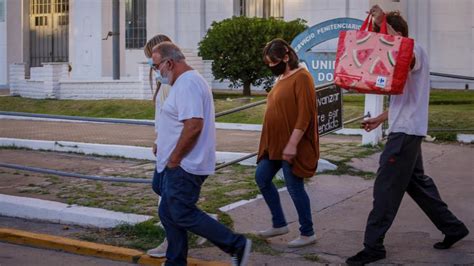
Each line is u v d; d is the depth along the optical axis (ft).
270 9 76.59
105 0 80.48
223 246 21.90
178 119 21.57
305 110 24.06
